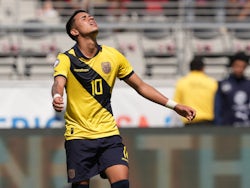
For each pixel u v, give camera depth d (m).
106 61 19.81
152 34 52.28
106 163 19.53
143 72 50.03
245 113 35.91
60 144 25.52
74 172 19.80
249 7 53.88
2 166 25.36
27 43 51.34
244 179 26.00
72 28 19.81
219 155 25.97
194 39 52.56
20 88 43.94
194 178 25.91
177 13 52.38
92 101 19.72
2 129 25.41
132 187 25.81
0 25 47.75
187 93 36.66
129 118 43.81
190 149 25.88
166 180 25.83
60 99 18.45
